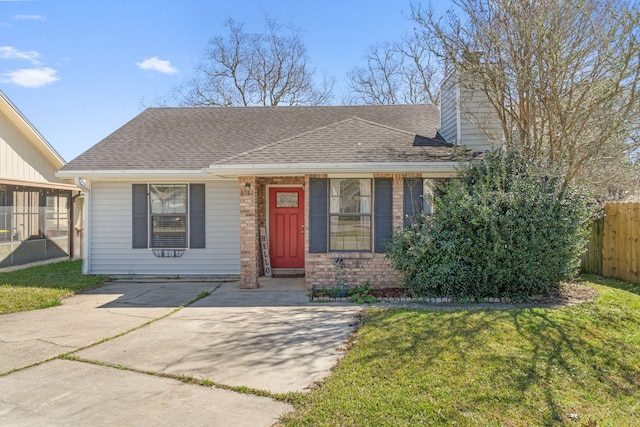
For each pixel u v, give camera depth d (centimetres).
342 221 865
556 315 602
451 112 1053
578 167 835
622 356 454
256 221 901
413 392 366
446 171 824
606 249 968
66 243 1534
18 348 502
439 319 584
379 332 531
